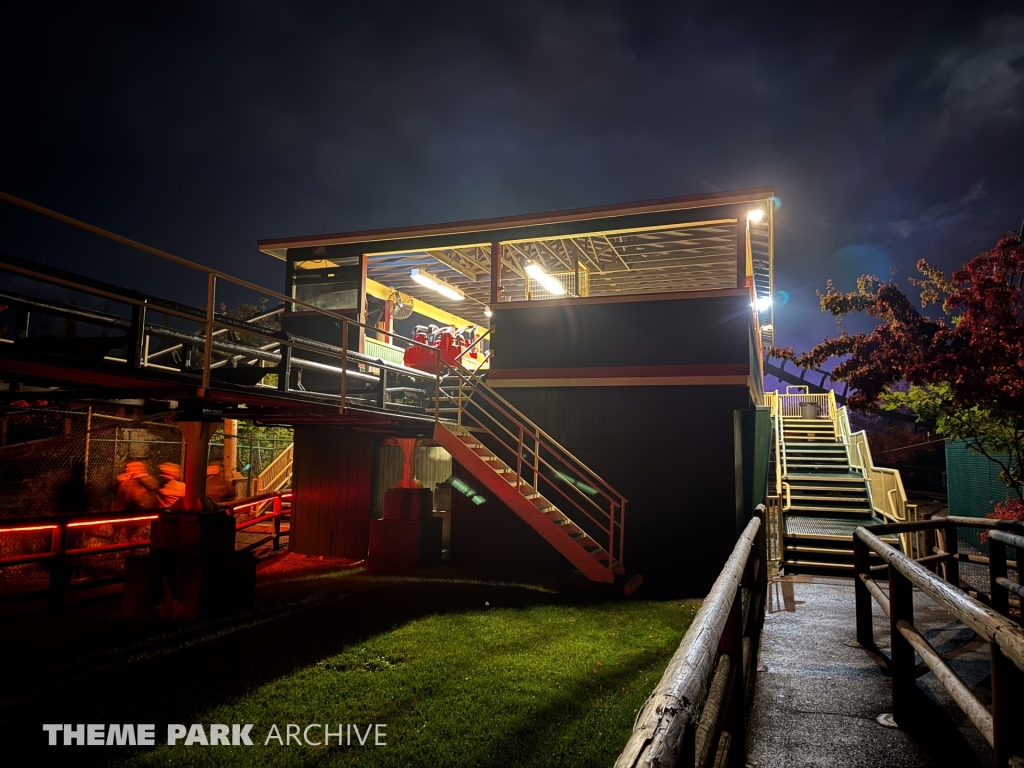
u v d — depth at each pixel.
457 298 17.41
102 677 5.95
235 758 4.47
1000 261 7.21
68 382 7.02
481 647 7.02
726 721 2.81
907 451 28.42
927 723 3.67
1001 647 2.07
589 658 6.71
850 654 5.06
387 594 9.66
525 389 12.85
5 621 7.75
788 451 18.83
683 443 11.80
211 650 6.73
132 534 11.93
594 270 16.77
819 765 3.15
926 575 3.06
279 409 9.38
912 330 7.75
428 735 4.84
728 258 15.66
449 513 15.49
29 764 4.36
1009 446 8.68
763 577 6.48
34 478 12.48
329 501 13.89
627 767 1.18
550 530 10.87
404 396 14.80
